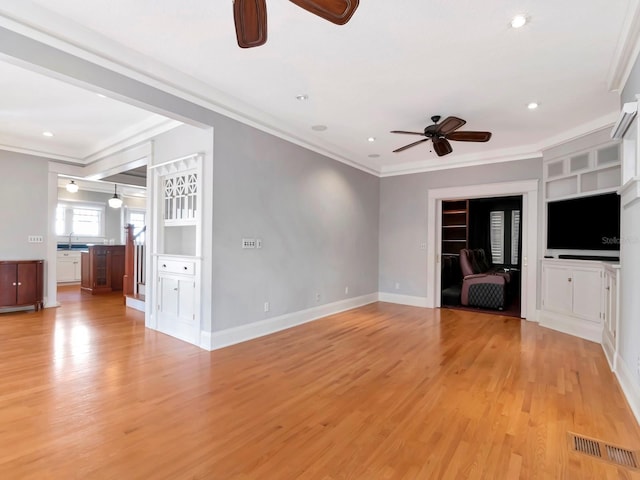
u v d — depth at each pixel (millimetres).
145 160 4637
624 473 1693
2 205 5121
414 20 2311
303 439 1973
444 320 4965
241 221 3854
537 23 2326
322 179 5098
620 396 2541
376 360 3299
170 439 1952
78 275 8750
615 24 2320
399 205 6355
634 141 2496
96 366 3057
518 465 1748
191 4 2207
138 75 2855
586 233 4191
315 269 4984
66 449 1839
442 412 2301
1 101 3742
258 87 3373
